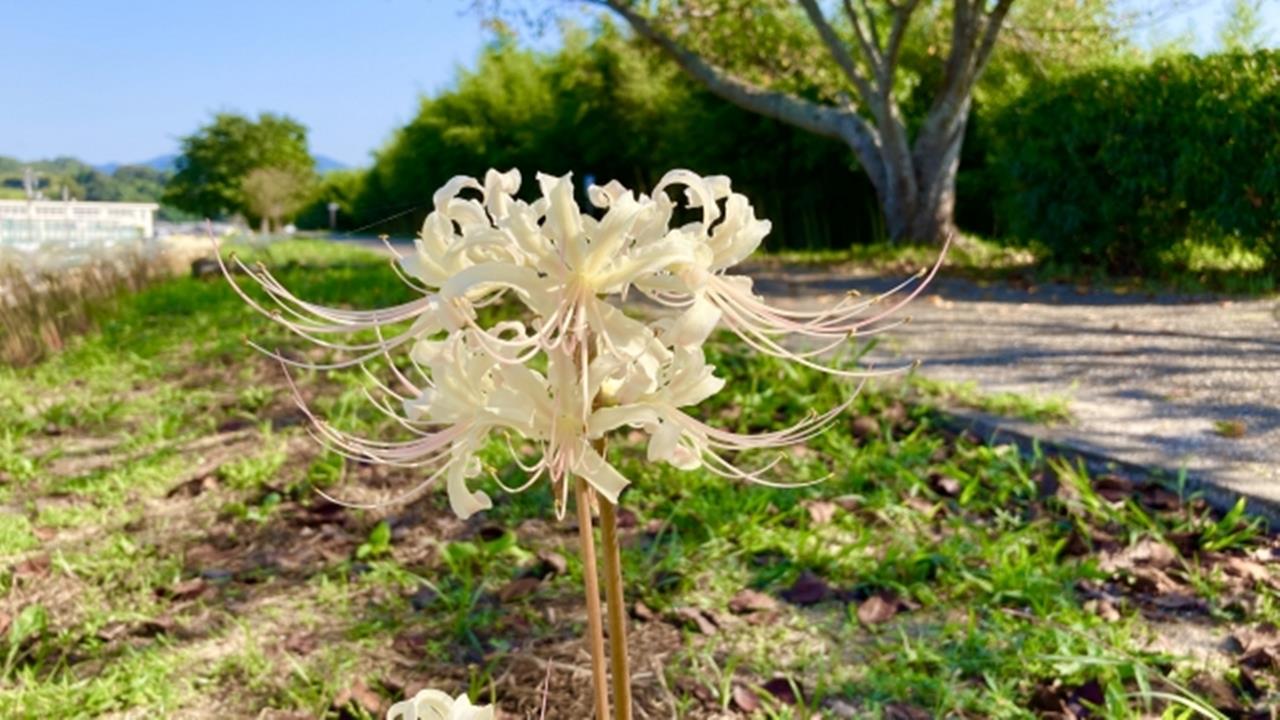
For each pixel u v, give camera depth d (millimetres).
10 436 5484
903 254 15133
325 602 3234
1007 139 12656
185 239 18281
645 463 4270
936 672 2641
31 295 8812
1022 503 3775
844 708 2475
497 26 16156
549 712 2521
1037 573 3043
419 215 16141
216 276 14750
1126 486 3895
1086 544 3318
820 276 13453
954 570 3150
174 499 4398
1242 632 2779
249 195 44812
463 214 1297
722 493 3834
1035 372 6152
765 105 16969
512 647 2869
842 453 4352
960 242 15750
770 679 2625
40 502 4477
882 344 7211
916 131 19969
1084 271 12016
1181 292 10172
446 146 40188
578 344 1209
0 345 8180
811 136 20719
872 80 18625
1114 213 11422
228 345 7773
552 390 1231
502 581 3303
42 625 3074
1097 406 5133
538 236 1196
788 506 3799
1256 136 10352
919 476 4043
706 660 2701
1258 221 10523
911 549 3311
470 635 2852
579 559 3311
